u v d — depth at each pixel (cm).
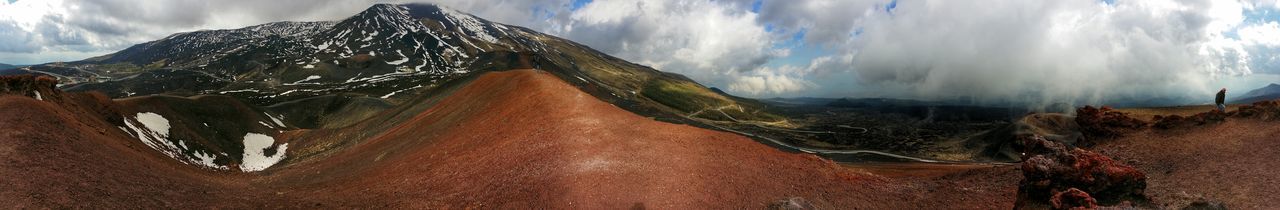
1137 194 2539
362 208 3612
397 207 3519
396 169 4691
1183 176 3108
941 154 11175
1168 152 3659
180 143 7831
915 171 4741
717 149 3788
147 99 9031
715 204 2916
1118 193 2555
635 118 4797
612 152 3578
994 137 11312
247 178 5759
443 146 5031
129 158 4644
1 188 3052
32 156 3706
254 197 4075
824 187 3328
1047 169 2675
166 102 9438
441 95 10162
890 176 4316
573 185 3052
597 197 2905
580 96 5722
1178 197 2466
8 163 3434
